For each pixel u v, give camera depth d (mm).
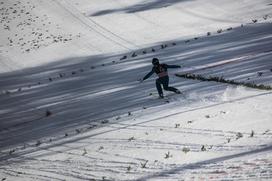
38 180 23578
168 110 32188
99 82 54562
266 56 45906
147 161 22047
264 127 22562
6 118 46125
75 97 48719
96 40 87500
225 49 56500
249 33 65438
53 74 70688
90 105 42438
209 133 24062
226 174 17625
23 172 25984
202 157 20469
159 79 36125
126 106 37688
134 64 62000
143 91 42281
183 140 24094
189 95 35156
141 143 25719
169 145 23922
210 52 56781
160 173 19719
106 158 24438
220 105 29641
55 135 34250
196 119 27609
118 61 67875
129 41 82625
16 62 84438
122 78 53375
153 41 78812
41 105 49062
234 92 32500
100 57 76000
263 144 20125
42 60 82750
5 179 25328
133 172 20812
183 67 50250
